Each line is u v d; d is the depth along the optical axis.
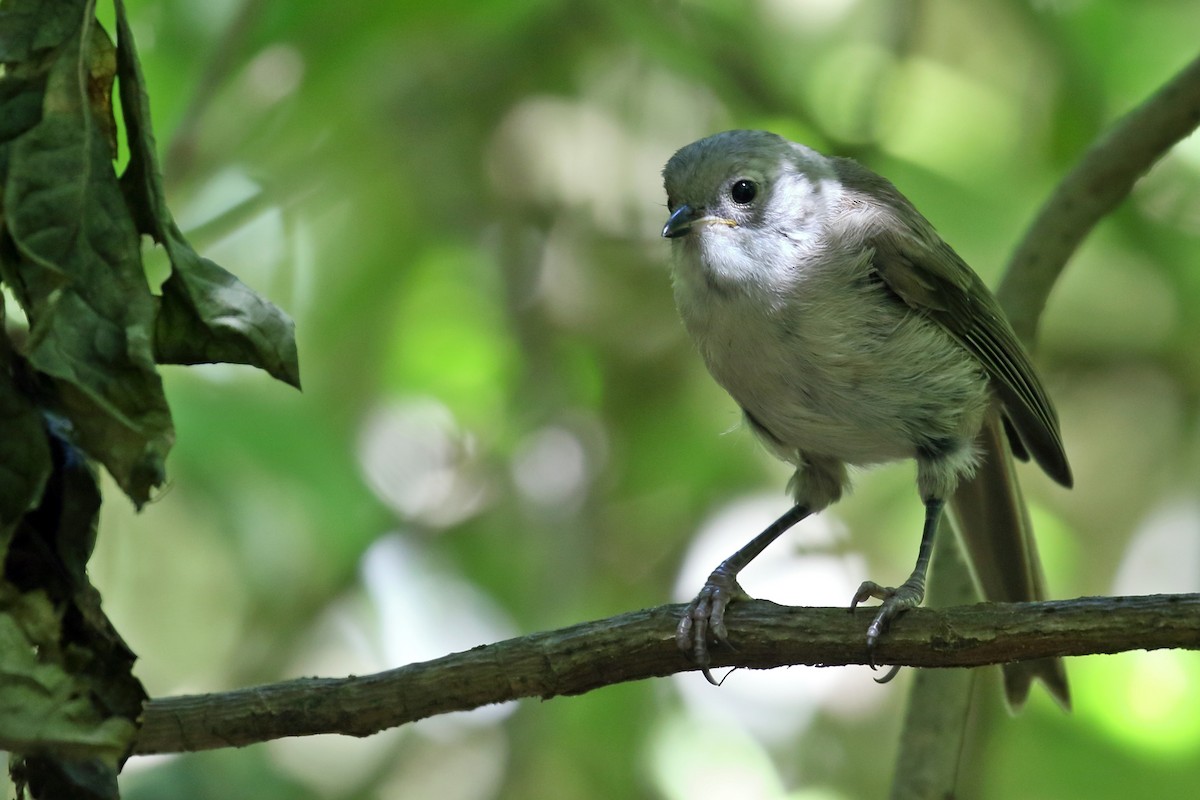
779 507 12.23
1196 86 8.33
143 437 4.61
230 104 11.60
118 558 11.60
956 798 7.93
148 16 10.91
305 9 10.88
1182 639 5.86
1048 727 10.12
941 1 12.55
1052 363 12.82
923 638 6.23
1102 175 8.63
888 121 11.68
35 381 4.81
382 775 11.43
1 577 4.70
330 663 11.59
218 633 11.78
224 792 10.24
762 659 6.53
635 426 12.11
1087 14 11.78
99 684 4.78
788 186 8.59
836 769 11.70
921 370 8.45
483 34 12.02
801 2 12.61
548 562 11.44
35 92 4.80
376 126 11.89
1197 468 12.73
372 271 12.06
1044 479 12.81
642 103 12.45
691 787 10.99
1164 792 9.96
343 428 11.67
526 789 10.62
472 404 12.31
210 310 4.85
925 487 8.48
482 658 6.49
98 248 4.73
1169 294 12.41
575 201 12.31
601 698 10.85
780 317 8.35
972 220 11.67
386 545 11.70
